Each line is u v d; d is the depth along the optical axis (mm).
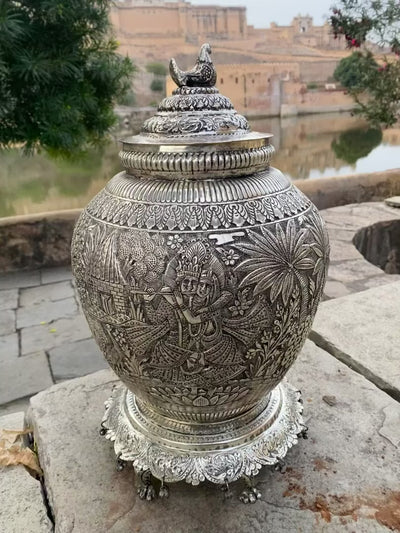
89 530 1290
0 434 1731
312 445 1555
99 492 1409
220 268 1101
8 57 3762
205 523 1304
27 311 3832
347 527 1280
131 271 1132
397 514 1311
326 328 2291
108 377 1972
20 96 4012
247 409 1435
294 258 1179
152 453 1373
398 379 1900
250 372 1244
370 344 2150
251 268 1121
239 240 1120
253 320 1158
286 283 1172
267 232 1151
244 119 1310
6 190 8070
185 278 1099
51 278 4461
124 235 1158
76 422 1706
